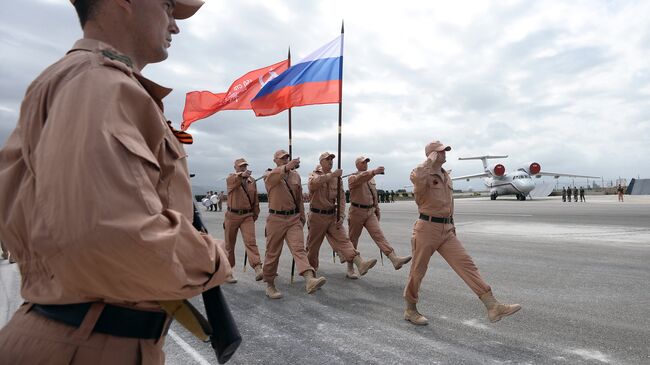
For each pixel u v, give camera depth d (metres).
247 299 5.95
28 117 0.99
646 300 5.34
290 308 5.41
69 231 0.77
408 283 4.70
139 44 1.19
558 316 4.76
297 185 6.36
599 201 36.09
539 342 3.98
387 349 3.87
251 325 4.68
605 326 4.39
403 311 5.18
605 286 6.09
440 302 5.48
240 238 14.46
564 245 10.15
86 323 0.95
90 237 0.76
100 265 0.80
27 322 0.99
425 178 4.58
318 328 4.54
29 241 0.97
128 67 1.03
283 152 6.71
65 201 0.79
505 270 7.33
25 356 0.94
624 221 15.81
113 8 1.13
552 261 8.12
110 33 1.14
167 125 1.17
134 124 0.96
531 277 6.74
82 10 1.14
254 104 7.04
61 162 0.82
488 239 11.55
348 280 7.16
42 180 0.84
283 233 6.17
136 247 0.80
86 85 0.90
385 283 6.86
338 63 6.62
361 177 7.38
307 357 3.70
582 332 4.23
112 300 0.95
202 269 1.00
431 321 4.71
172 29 1.33
